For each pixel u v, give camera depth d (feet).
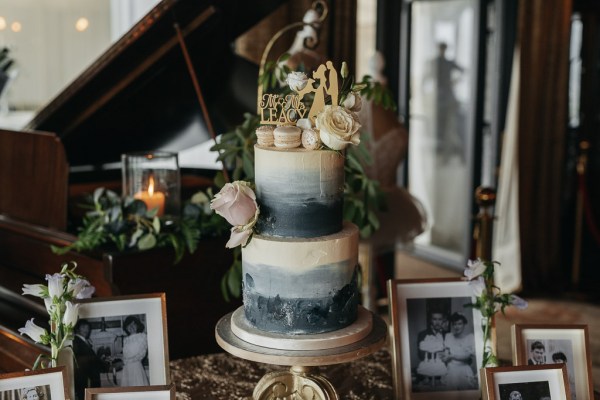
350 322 5.32
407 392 5.82
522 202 18.31
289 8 14.61
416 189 21.70
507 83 18.53
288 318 5.07
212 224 7.84
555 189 18.70
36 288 5.32
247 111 10.32
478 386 5.89
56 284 5.26
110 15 18.39
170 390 4.75
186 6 8.00
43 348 6.79
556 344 5.57
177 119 10.37
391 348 5.89
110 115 9.44
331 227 5.17
